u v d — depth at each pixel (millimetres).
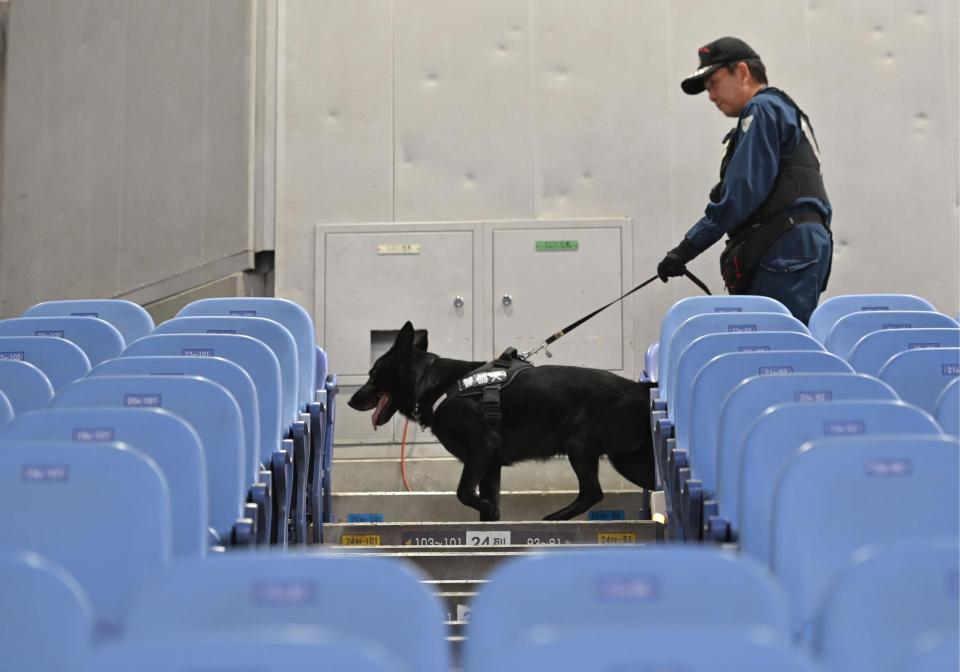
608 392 6977
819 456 3104
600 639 2049
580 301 9289
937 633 2250
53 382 5527
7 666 2438
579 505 6902
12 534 3146
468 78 9539
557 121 9477
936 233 9359
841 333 6035
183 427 3613
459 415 7027
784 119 7156
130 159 10281
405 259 9367
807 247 7082
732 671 2033
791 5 9500
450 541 6047
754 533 3611
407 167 9477
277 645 2027
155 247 10047
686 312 6371
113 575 3131
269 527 4633
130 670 2020
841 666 2428
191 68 10008
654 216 9367
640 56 9508
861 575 2447
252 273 9555
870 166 9398
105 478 3176
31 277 10828
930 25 9500
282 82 9578
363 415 9125
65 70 10852
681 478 4727
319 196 9477
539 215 9406
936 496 3078
